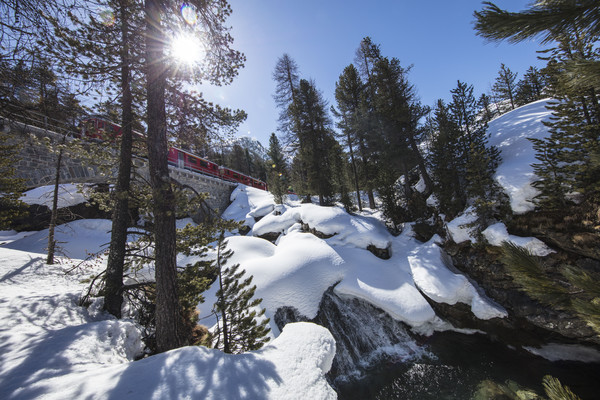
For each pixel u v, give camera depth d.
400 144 17.28
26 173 11.34
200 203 5.71
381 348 9.74
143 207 6.96
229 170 30.69
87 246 13.66
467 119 12.95
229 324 5.73
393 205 15.73
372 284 11.17
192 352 3.69
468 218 10.93
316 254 12.47
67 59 5.10
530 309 8.59
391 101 17.53
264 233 17.67
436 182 14.37
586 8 1.50
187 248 6.48
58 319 5.38
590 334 7.65
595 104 8.05
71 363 3.70
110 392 2.82
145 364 3.40
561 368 8.00
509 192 9.55
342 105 23.08
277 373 3.54
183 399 2.74
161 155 5.29
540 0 1.68
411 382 8.12
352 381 8.51
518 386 7.45
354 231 14.37
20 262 8.65
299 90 22.47
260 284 10.80
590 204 7.79
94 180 13.42
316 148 21.59
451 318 10.08
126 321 5.58
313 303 10.52
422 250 12.48
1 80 4.30
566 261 7.98
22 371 3.32
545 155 8.85
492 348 9.16
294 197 31.39
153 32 5.19
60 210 14.38
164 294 5.12
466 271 10.73
